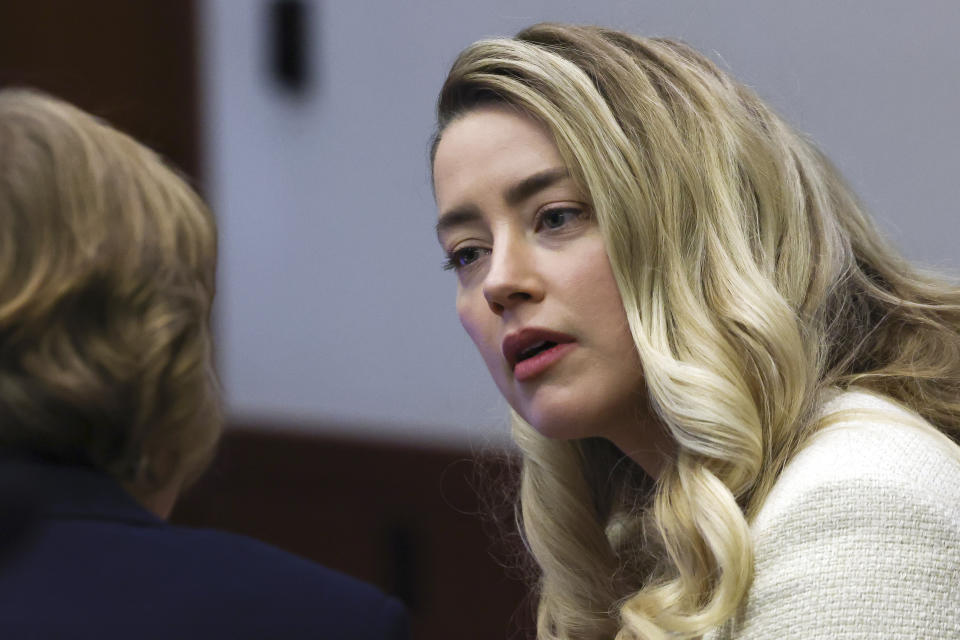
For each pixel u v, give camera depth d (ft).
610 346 13.71
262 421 35.73
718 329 13.34
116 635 8.50
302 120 35.35
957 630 11.06
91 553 8.84
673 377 13.06
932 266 16.49
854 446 12.23
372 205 35.04
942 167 27.22
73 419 8.98
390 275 35.01
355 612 9.09
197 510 34.58
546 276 13.70
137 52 34.22
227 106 35.29
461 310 14.85
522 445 17.13
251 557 9.27
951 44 27.25
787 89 28.60
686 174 13.76
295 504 35.47
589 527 16.87
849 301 14.75
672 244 13.60
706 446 12.84
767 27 28.78
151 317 9.18
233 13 35.17
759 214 14.14
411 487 34.37
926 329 14.74
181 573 8.91
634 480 16.84
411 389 34.81
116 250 9.13
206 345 9.78
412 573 34.27
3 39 33.40
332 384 35.58
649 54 14.67
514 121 14.06
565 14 31.35
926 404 14.05
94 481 9.21
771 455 12.95
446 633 33.83
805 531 11.69
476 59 14.51
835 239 14.57
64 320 8.96
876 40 27.91
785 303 13.38
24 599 8.56
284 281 35.81
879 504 11.48
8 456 9.05
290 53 35.04
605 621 16.78
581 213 13.78
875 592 11.15
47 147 9.34
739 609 11.89
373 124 34.83
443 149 14.49
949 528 11.37
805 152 15.25
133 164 9.73
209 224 10.06
